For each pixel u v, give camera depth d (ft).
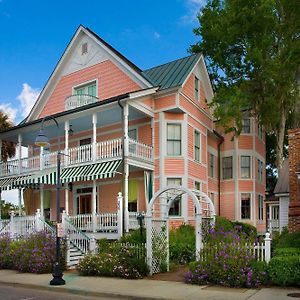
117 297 43.37
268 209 151.64
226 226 71.67
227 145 111.04
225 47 93.35
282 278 45.24
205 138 97.86
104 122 92.07
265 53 88.89
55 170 87.51
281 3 90.79
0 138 102.32
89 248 64.75
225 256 48.03
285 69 86.74
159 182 84.23
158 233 58.39
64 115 85.51
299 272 44.73
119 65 92.79
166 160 84.84
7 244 69.26
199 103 95.35
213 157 108.27
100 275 56.49
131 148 79.41
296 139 63.72
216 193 108.37
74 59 101.50
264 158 120.88
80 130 98.27
